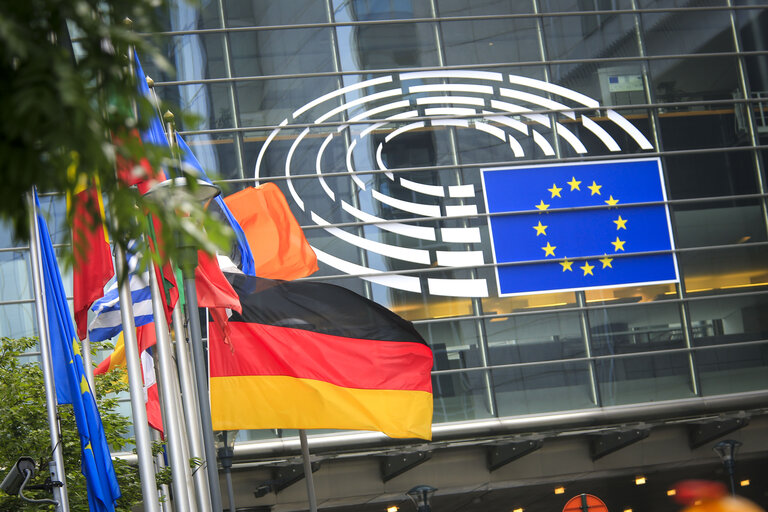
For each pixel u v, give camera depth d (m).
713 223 32.75
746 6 34.12
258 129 31.12
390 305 30.58
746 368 31.86
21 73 2.59
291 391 15.27
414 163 31.59
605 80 33.09
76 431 14.48
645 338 31.64
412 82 32.09
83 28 2.78
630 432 31.14
